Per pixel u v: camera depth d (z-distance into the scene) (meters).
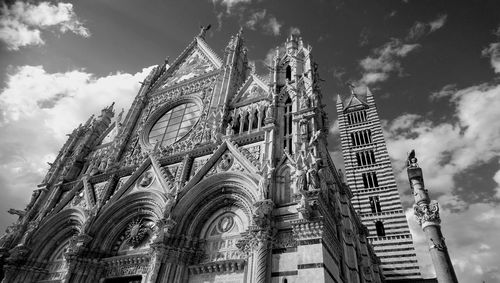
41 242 32.34
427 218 20.72
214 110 34.91
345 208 31.14
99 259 27.91
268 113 29.45
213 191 26.41
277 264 19.98
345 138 65.94
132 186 31.27
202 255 24.19
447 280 18.00
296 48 36.28
